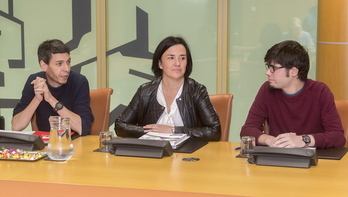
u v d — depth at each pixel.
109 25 4.88
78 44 4.91
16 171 2.10
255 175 2.02
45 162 2.25
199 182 1.92
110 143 2.40
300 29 4.54
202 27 4.71
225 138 3.10
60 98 3.16
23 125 3.05
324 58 3.86
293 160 2.15
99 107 3.32
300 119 2.74
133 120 3.01
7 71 5.02
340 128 2.62
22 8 4.94
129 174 2.04
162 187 1.86
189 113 2.92
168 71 2.89
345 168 2.12
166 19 4.77
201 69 4.75
